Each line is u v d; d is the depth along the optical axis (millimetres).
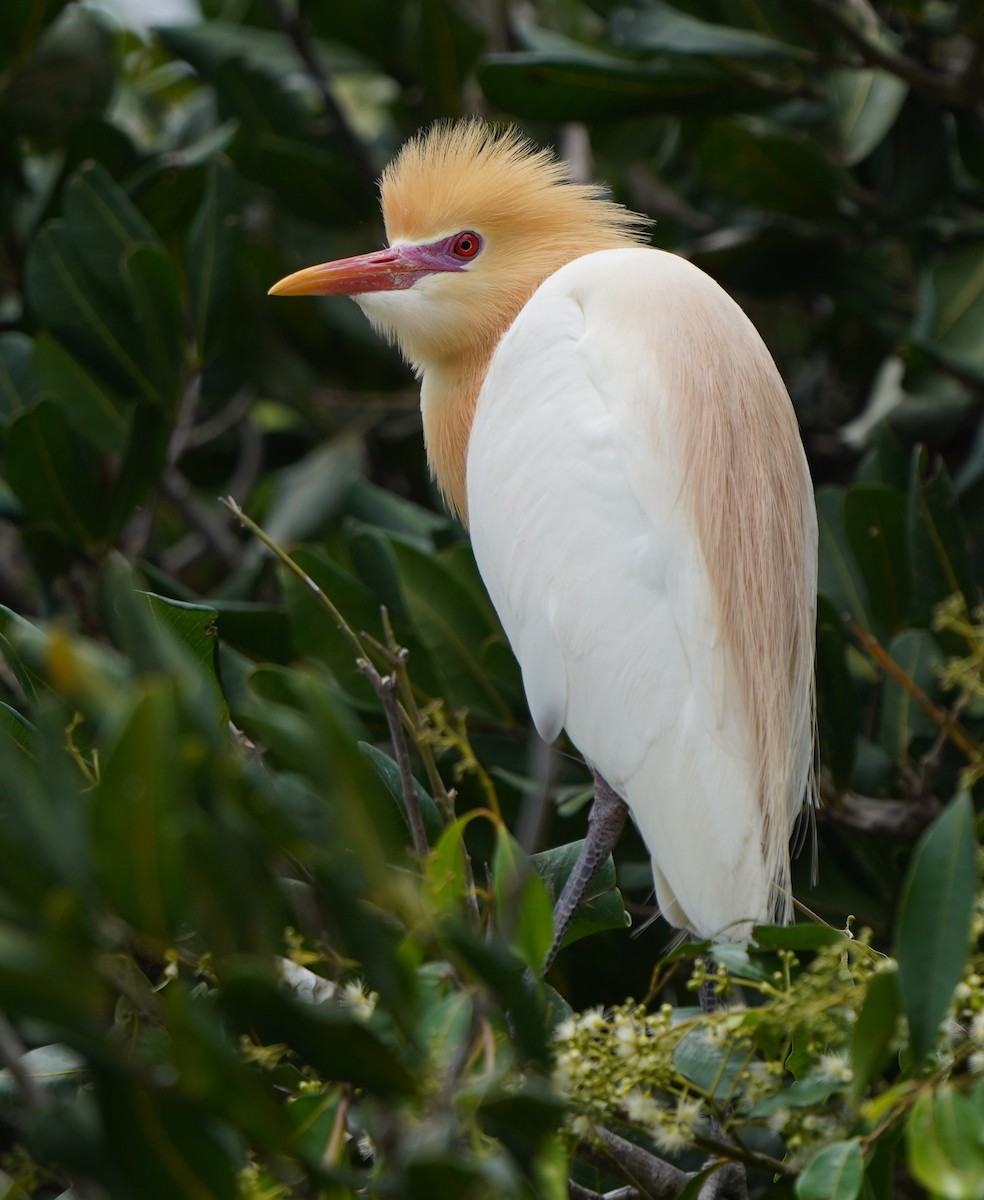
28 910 2717
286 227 9867
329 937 4000
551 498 5895
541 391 6051
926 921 3174
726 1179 4656
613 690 5664
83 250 7871
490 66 7965
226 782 2703
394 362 9789
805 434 9852
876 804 6543
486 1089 3041
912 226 8742
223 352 9203
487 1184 2832
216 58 9633
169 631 4254
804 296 9734
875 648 6094
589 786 6777
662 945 6391
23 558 9844
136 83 11789
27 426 7309
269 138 9375
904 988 3162
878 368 9367
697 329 5898
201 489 10367
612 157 10008
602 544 5746
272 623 6879
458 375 7309
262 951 2783
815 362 10047
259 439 10078
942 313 7891
